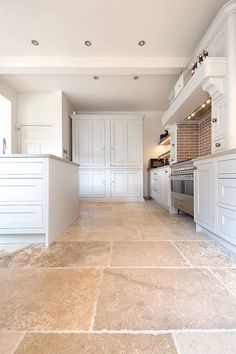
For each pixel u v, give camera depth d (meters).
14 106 4.54
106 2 2.20
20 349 0.77
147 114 5.97
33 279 1.30
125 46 2.97
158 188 4.80
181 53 3.14
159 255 1.68
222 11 2.16
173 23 2.52
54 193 2.15
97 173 5.31
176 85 3.49
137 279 1.29
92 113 5.91
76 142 5.26
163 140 5.55
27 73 3.50
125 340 0.80
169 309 0.99
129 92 4.58
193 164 2.50
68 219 2.70
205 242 2.00
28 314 0.96
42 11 2.32
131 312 0.97
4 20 2.46
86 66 3.25
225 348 0.76
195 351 0.75
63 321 0.91
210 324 0.89
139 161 5.34
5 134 4.38
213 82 2.22
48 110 4.64
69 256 1.68
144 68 3.29
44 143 4.66
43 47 2.99
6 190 1.97
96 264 1.52
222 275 1.33
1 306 1.03
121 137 5.34
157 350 0.75
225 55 2.20
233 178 1.62
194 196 2.46
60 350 0.76
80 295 1.12
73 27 2.58
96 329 0.86
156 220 3.05
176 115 3.50
